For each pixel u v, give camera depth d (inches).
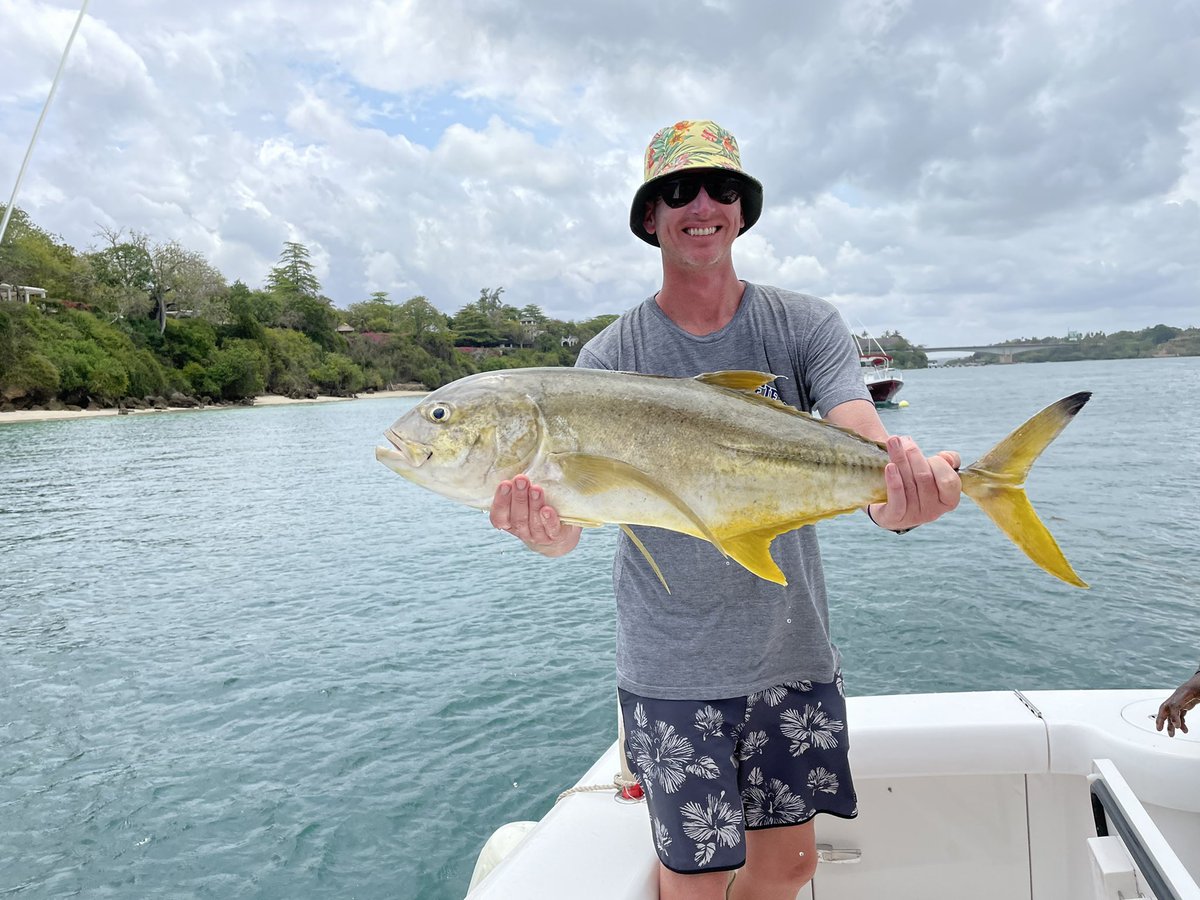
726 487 87.0
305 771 314.3
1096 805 95.0
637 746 94.1
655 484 83.7
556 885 88.7
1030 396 3142.2
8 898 245.3
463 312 6368.1
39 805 296.0
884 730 108.8
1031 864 109.1
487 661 423.2
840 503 86.2
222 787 305.0
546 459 87.3
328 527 864.9
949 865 110.7
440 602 545.3
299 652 450.9
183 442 1950.1
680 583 93.0
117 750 338.3
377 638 470.0
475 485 89.0
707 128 96.0
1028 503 78.0
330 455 1662.2
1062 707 113.1
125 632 499.5
